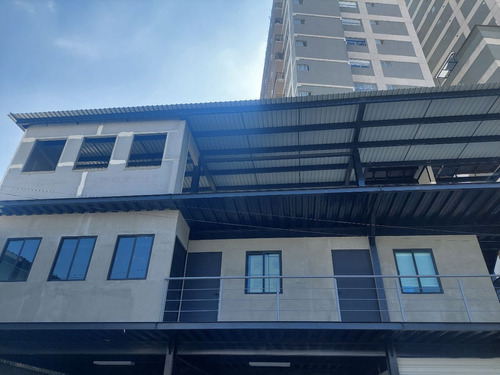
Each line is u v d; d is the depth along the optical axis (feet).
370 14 121.90
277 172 46.68
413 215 38.27
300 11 117.08
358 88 103.71
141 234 36.63
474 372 31.22
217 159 44.93
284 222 40.68
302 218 39.65
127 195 37.40
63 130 43.60
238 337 32.17
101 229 37.45
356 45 113.19
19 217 39.45
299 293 37.68
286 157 43.68
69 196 38.58
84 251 36.47
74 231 37.70
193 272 40.11
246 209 37.93
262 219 40.14
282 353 32.58
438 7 139.03
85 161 45.78
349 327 28.78
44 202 37.27
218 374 40.86
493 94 34.96
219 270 40.01
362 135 40.83
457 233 39.60
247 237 41.78
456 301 35.76
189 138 41.83
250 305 37.47
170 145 39.99
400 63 110.52
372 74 106.83
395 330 28.94
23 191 39.68
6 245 37.78
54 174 40.45
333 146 42.06
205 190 51.65
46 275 35.40
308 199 35.83
